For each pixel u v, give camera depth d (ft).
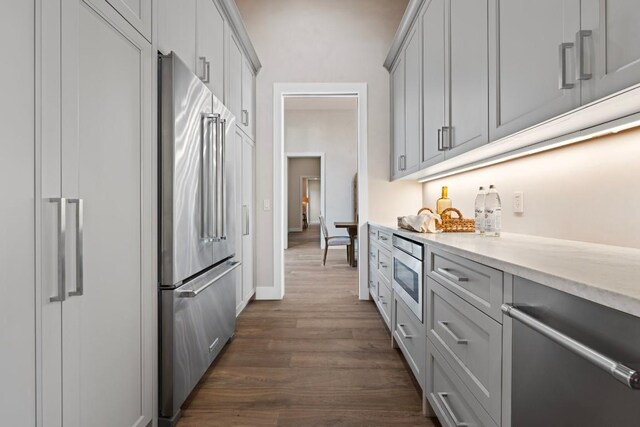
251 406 5.94
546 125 4.09
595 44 3.22
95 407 3.86
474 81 5.72
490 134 5.18
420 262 5.85
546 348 2.54
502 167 7.08
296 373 7.09
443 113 7.14
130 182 4.56
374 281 11.19
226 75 8.98
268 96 12.75
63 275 3.26
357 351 8.16
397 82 11.46
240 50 10.41
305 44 12.76
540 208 5.90
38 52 3.05
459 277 4.28
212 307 7.06
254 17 12.82
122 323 4.39
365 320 10.41
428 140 8.16
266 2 12.83
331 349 8.28
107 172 4.06
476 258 3.70
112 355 4.18
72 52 3.46
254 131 12.67
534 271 2.66
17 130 2.86
